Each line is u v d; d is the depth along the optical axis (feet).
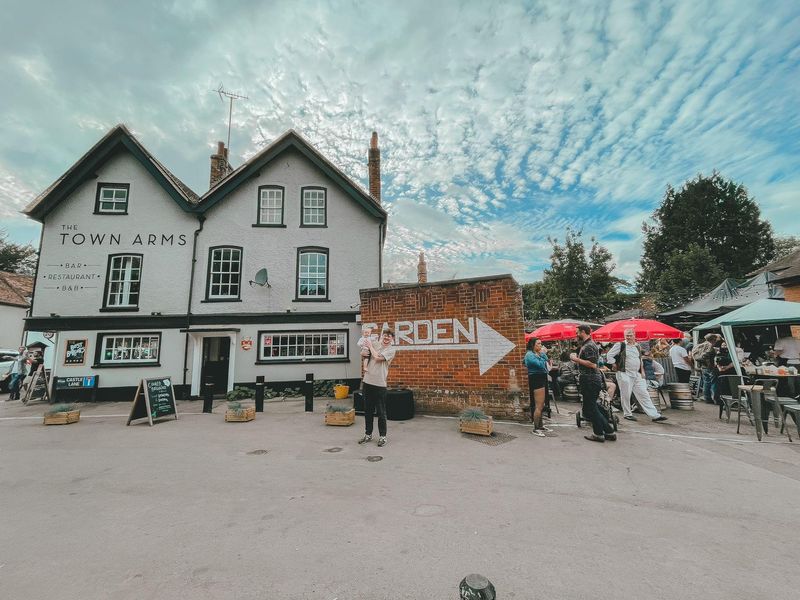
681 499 13.08
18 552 10.11
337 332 45.37
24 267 102.53
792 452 18.57
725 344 37.40
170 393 29.37
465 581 7.52
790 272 46.93
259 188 47.80
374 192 53.83
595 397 20.76
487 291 27.91
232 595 8.19
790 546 9.98
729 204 91.40
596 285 70.23
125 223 44.47
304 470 16.58
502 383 26.81
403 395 27.22
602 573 8.80
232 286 45.52
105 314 42.57
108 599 8.10
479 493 13.74
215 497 13.71
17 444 21.83
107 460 18.44
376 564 9.28
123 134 44.57
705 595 7.98
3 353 53.52
